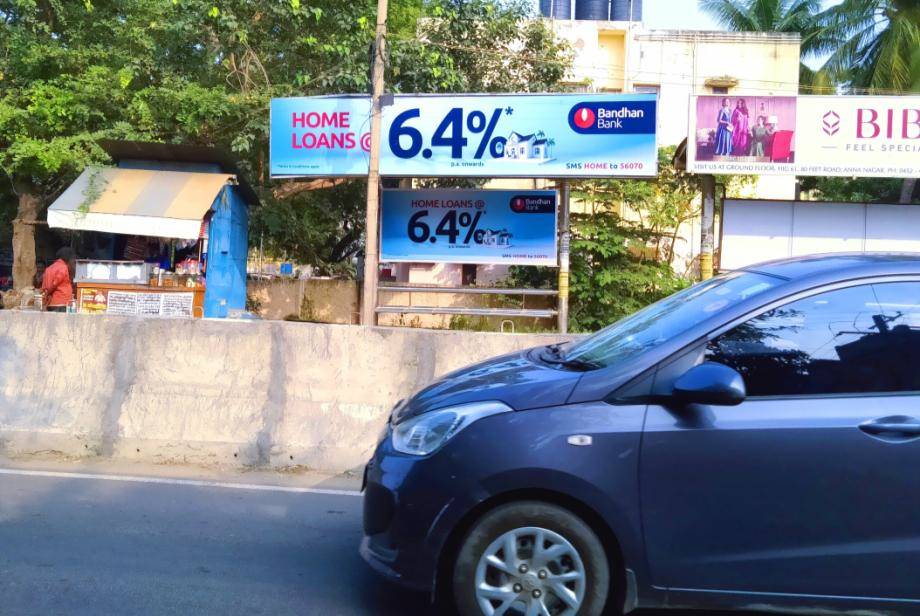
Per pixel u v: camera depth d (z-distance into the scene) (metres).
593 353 4.23
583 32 24.33
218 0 15.23
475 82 17.62
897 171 14.19
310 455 6.78
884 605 3.52
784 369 3.69
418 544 3.65
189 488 6.22
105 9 16.19
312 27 16.03
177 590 4.34
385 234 14.67
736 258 15.30
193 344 7.09
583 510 3.62
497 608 3.61
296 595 4.34
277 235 17.39
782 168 14.45
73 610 4.06
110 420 6.98
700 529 3.55
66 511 5.58
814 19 26.14
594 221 16.03
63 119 14.48
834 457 3.52
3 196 16.66
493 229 14.40
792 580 3.54
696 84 24.16
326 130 13.84
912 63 22.69
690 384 3.51
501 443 3.60
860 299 3.78
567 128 13.17
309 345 7.05
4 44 15.18
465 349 6.98
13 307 12.83
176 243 13.11
